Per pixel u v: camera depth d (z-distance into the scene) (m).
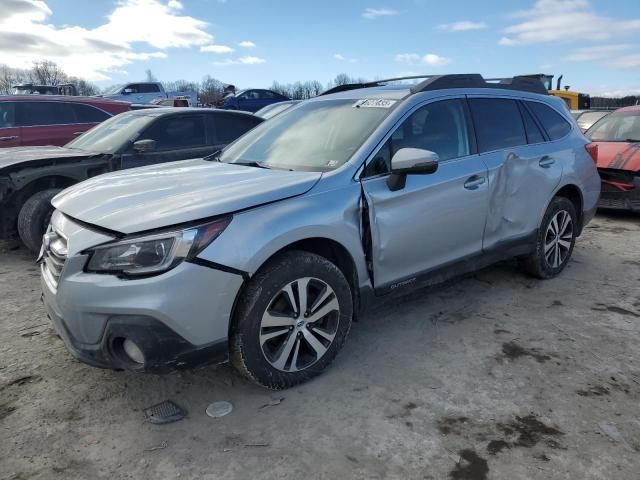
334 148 3.39
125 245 2.47
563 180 4.56
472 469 2.30
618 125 7.93
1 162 5.61
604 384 2.98
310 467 2.33
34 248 5.55
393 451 2.43
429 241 3.53
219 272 2.54
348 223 3.03
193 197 2.75
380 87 4.09
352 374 3.12
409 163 3.09
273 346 2.91
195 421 2.68
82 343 2.57
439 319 3.90
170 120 6.63
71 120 9.23
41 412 2.76
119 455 2.43
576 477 2.24
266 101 25.89
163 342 2.47
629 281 4.72
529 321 3.85
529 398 2.84
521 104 4.45
